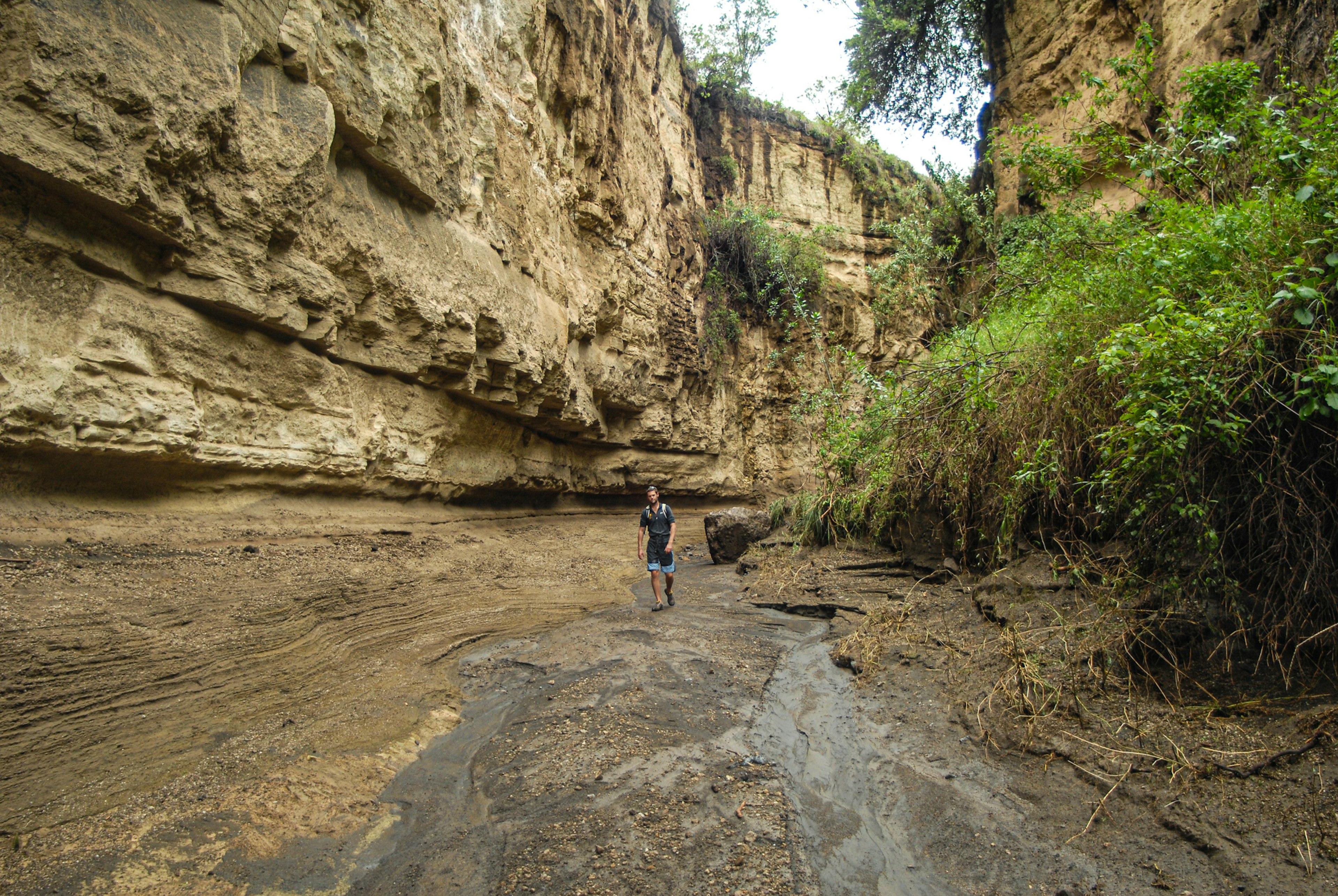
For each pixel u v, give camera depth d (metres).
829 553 8.77
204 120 5.37
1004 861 3.06
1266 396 3.75
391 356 8.23
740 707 4.80
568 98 12.98
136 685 3.81
